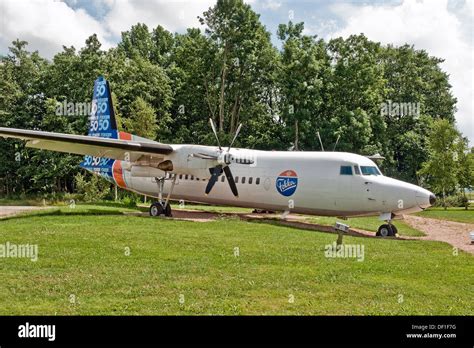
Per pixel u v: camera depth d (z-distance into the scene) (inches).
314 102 1489.9
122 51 1967.3
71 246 420.8
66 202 1401.3
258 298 278.8
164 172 776.9
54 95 1589.6
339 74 1542.8
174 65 1925.4
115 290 288.0
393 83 1903.3
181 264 361.1
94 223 587.5
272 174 729.6
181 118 1793.8
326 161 683.4
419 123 1839.3
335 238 525.7
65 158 1512.1
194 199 851.4
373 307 267.4
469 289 308.0
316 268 358.3
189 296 279.6
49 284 297.0
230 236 507.8
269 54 1595.7
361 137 1473.9
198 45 1644.9
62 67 1577.3
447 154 1472.7
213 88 1697.8
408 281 326.0
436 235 641.6
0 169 1621.6
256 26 1576.0
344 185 655.8
